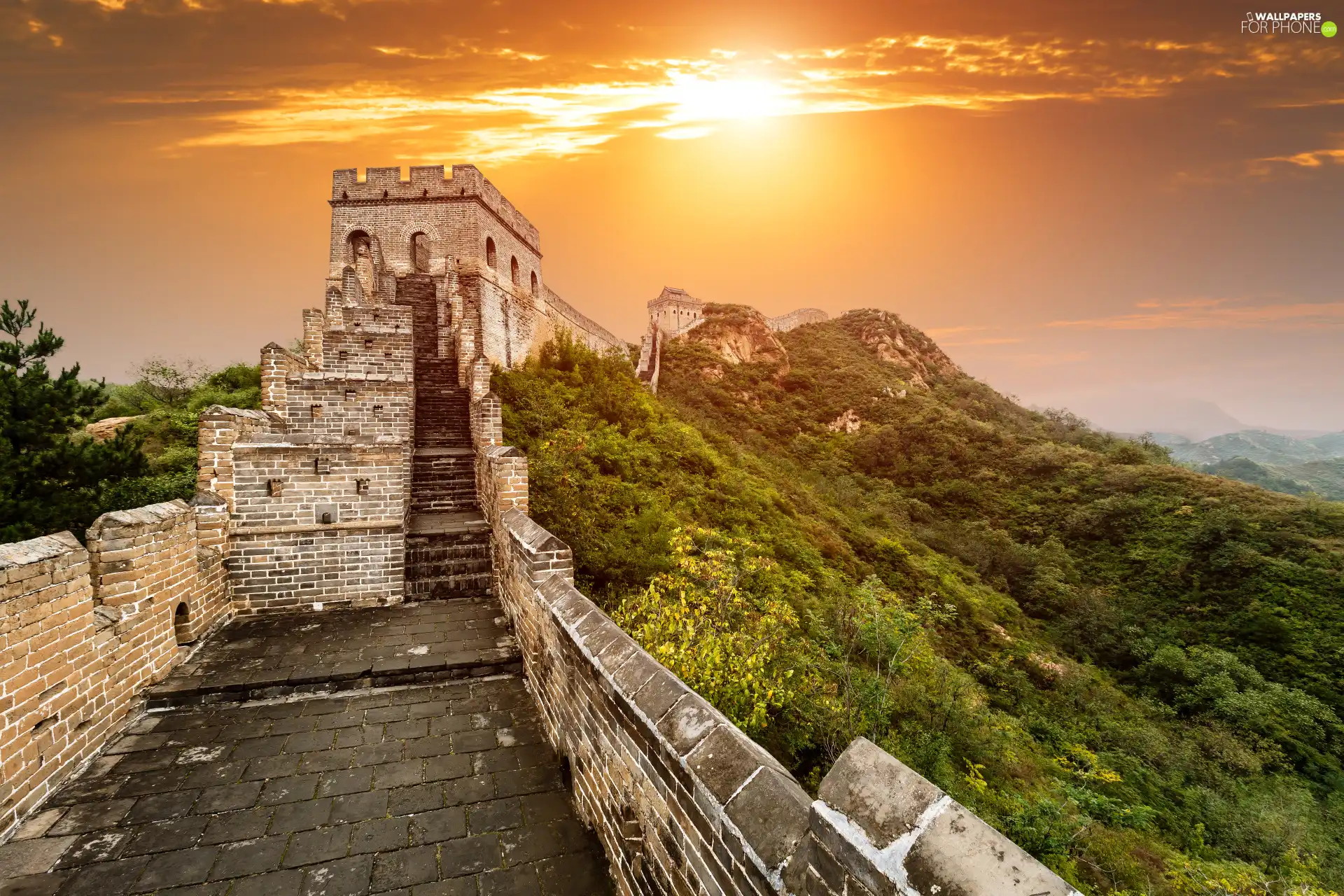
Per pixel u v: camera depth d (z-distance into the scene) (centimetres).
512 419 1493
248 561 783
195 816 424
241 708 575
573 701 455
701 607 831
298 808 436
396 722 555
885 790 176
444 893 364
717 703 768
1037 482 4153
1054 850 1042
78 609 475
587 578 999
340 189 1973
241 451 779
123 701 538
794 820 211
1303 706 2084
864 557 2484
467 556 927
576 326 3052
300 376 1145
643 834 327
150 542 585
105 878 366
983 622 2373
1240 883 1139
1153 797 1517
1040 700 1959
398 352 1406
